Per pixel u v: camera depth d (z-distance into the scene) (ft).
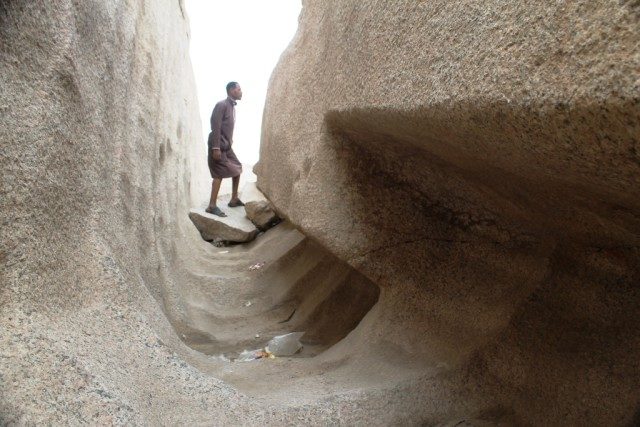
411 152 4.32
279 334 7.13
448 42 2.53
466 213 4.64
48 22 3.50
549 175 2.65
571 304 3.83
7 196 3.03
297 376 4.57
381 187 4.93
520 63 1.98
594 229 3.51
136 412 2.83
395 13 3.24
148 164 7.16
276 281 9.33
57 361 2.82
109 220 4.33
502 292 4.25
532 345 3.84
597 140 1.83
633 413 3.22
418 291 4.70
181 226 10.67
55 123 3.45
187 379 3.48
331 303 7.39
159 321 4.37
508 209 4.16
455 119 2.53
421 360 4.26
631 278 3.58
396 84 3.08
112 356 3.22
